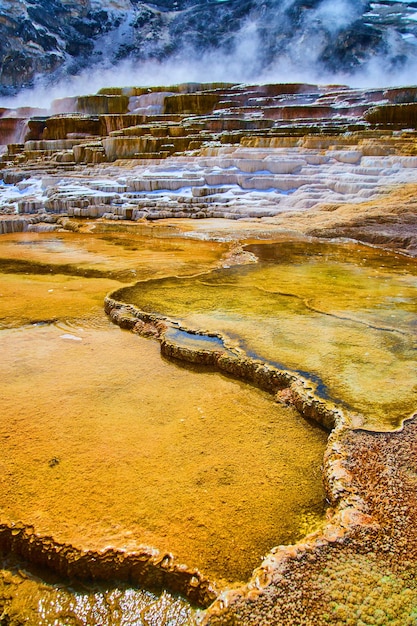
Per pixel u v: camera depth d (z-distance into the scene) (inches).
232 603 61.4
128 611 67.6
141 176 485.1
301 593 61.9
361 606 59.9
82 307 179.9
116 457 94.2
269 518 79.9
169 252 281.0
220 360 129.0
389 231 299.1
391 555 66.8
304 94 737.0
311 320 153.8
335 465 85.3
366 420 97.4
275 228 338.6
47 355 139.9
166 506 81.9
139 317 161.0
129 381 124.9
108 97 861.8
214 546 74.2
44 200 450.9
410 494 77.7
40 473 89.5
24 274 231.8
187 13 2209.6
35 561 74.9
